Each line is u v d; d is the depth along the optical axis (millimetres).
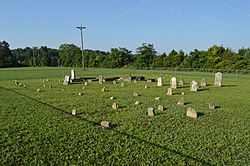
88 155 5707
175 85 20875
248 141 6848
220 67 52000
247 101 14055
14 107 11375
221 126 8383
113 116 9641
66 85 23297
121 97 15031
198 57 57906
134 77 30188
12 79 30562
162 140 6793
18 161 5371
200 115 10031
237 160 5539
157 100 13914
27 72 47906
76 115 9781
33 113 10078
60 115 9734
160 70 56312
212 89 20516
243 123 8844
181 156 5695
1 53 90625
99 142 6574
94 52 90750
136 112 10414
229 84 25391
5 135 7102
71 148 6133
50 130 7609
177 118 9375
